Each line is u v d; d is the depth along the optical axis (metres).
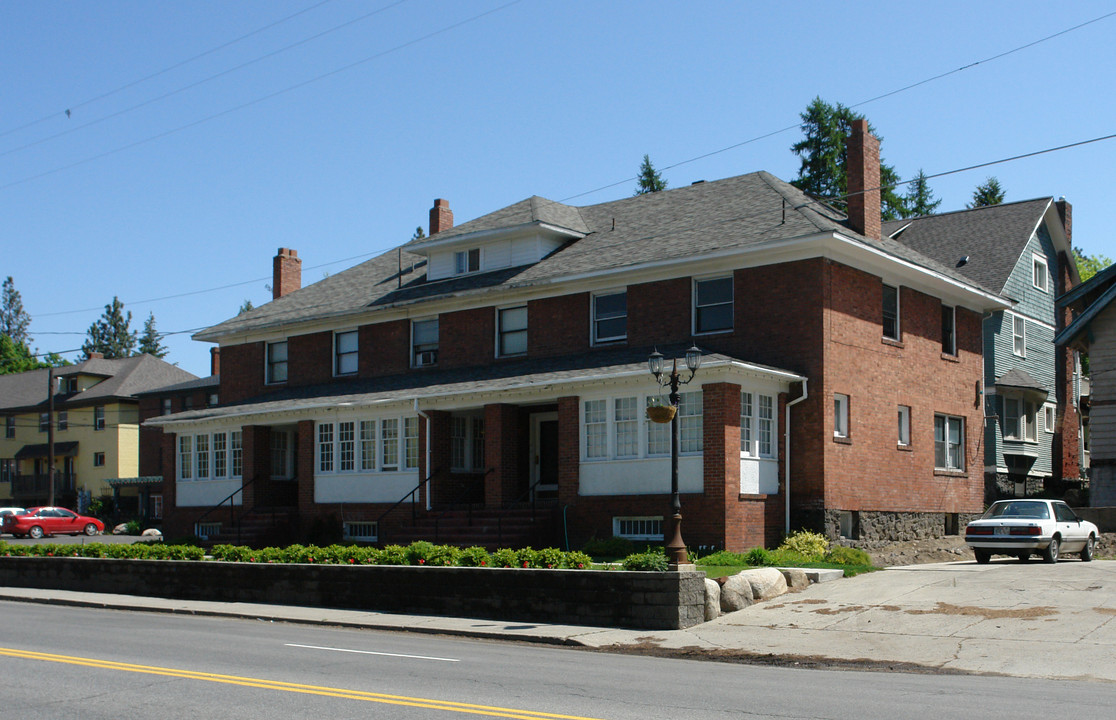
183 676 11.42
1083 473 44.38
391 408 30.81
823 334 25.88
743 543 24.38
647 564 17.33
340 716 9.14
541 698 10.23
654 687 11.13
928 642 14.59
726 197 31.27
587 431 26.72
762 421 25.73
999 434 37.75
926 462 30.38
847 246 26.34
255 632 16.77
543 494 30.11
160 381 69.88
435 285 34.50
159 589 23.64
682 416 25.02
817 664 13.73
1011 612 15.91
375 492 31.11
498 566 19.20
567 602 17.50
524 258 32.50
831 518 25.88
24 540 48.81
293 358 37.97
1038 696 10.69
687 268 27.98
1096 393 30.95
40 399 71.81
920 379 30.41
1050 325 42.69
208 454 36.31
